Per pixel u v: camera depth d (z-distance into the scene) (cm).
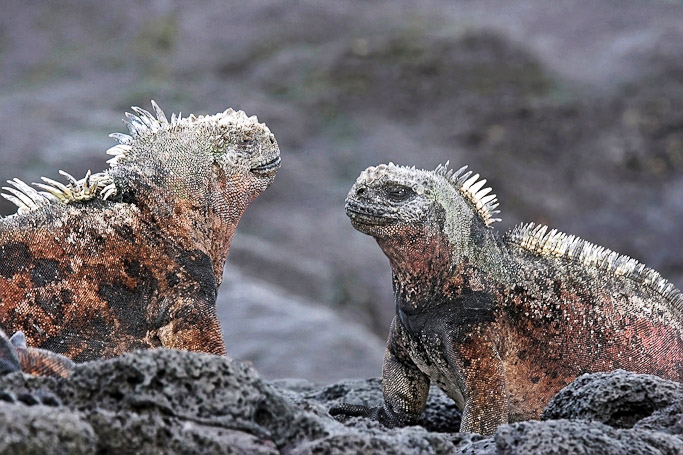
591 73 7344
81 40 7162
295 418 1427
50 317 1867
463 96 6925
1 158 5466
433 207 1984
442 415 2311
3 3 7362
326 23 7300
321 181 6266
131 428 1287
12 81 6825
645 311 2131
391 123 6750
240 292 4616
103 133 5944
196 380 1377
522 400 2056
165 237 1948
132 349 1903
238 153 2038
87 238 1909
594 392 1723
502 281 2028
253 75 6938
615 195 6762
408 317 2027
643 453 1441
